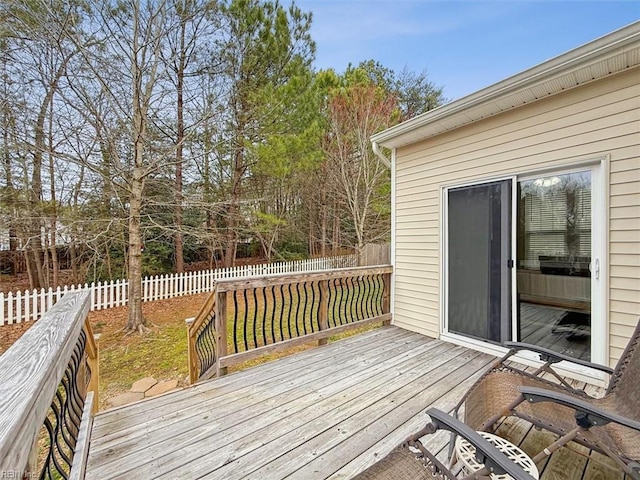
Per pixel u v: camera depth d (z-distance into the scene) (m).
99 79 5.02
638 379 1.63
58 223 6.90
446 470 1.21
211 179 9.59
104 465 1.73
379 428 2.10
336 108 9.60
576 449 1.79
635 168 2.56
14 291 7.95
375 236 10.44
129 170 5.73
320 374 2.93
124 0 5.39
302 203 12.62
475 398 1.83
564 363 2.94
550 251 3.06
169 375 3.84
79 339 1.82
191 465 1.75
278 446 1.91
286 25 8.13
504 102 3.17
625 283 2.61
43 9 4.86
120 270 8.58
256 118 8.07
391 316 4.63
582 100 2.83
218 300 2.89
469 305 3.70
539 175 3.14
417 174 4.30
